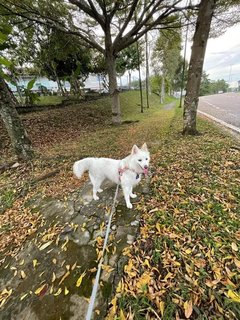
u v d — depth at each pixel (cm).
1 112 532
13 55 933
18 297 204
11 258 260
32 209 359
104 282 195
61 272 220
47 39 1216
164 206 290
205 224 243
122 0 764
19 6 737
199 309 155
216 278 176
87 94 2367
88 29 1144
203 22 520
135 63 2220
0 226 329
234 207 270
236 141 551
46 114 1266
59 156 608
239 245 207
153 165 442
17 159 575
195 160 438
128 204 299
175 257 203
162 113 1515
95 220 290
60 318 174
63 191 396
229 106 1517
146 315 157
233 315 149
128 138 771
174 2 819
